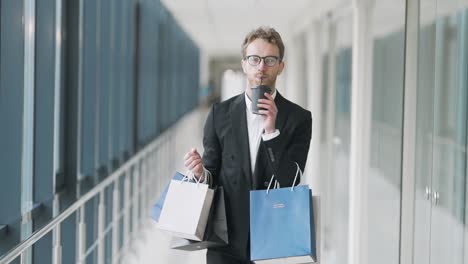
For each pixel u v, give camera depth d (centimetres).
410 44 357
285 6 955
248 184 247
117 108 684
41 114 392
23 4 337
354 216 469
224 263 254
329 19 713
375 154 455
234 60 3659
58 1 441
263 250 238
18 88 340
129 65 784
